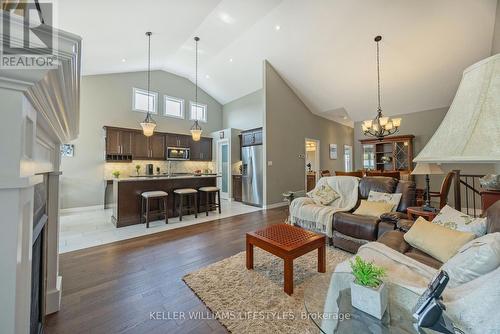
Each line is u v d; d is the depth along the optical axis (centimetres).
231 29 461
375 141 611
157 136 623
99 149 538
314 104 646
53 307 159
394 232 203
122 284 197
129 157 564
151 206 414
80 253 265
